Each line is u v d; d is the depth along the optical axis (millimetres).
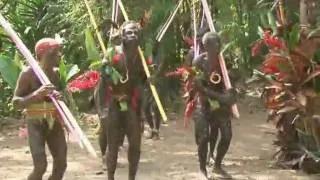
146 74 7980
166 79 14641
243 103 15617
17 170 10039
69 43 15203
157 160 10594
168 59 14773
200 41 9883
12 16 16047
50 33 15781
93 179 9414
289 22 10289
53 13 15758
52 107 7145
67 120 6770
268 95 10023
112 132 8109
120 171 9883
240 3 15562
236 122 13859
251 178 9484
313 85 9594
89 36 8414
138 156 8180
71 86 8734
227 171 9922
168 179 9398
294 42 9703
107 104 8070
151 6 14719
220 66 9188
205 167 9367
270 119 10242
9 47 14586
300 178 9492
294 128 10141
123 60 7883
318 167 9773
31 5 16562
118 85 7945
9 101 14633
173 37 14938
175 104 14766
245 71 15648
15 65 7730
